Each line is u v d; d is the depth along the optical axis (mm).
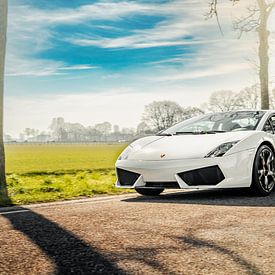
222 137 5078
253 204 4293
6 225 3395
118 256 2426
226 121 5766
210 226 3184
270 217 3508
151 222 3383
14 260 2387
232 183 4793
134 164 5082
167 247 2598
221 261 2289
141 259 2355
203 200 4703
